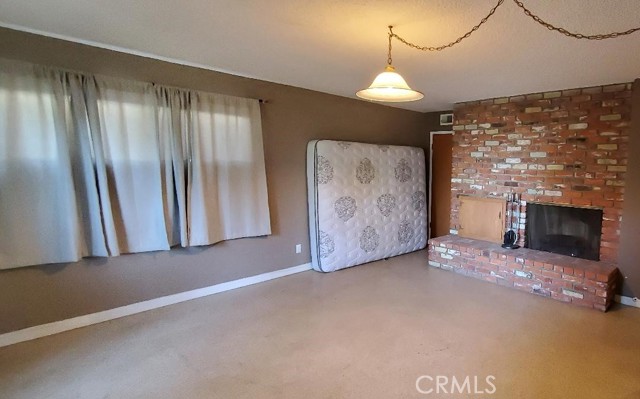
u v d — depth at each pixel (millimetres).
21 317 2709
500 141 4512
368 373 2322
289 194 4340
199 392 2137
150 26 2432
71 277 2893
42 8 2176
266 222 4039
